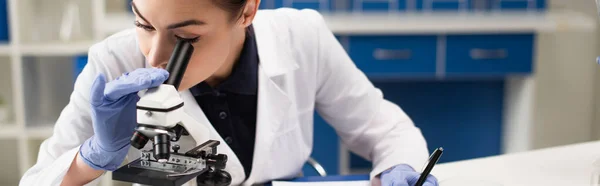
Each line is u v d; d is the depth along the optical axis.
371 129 1.45
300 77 1.38
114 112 0.97
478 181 1.19
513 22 2.82
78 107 1.21
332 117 1.52
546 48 3.32
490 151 3.47
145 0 0.92
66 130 1.21
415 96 3.38
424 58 2.85
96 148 1.05
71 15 2.71
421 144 1.39
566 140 3.46
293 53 1.36
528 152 1.42
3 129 2.68
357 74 1.47
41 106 2.93
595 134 3.45
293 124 1.37
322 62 1.41
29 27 2.72
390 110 1.49
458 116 3.42
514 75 2.94
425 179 1.11
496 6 3.08
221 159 0.91
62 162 1.11
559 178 1.24
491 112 3.42
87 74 1.23
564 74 3.36
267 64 1.31
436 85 3.37
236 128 1.32
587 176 1.25
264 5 2.96
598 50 3.32
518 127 3.18
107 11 3.11
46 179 1.10
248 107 1.31
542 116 3.42
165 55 0.97
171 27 0.93
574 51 3.32
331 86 1.45
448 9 3.07
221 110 1.29
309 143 1.50
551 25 2.83
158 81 0.86
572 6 3.27
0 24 2.64
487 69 2.89
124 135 1.02
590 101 3.40
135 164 0.91
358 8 3.05
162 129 0.81
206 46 0.99
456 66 2.87
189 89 1.24
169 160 0.90
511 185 1.21
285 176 1.39
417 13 3.08
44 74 2.92
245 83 1.28
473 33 2.83
